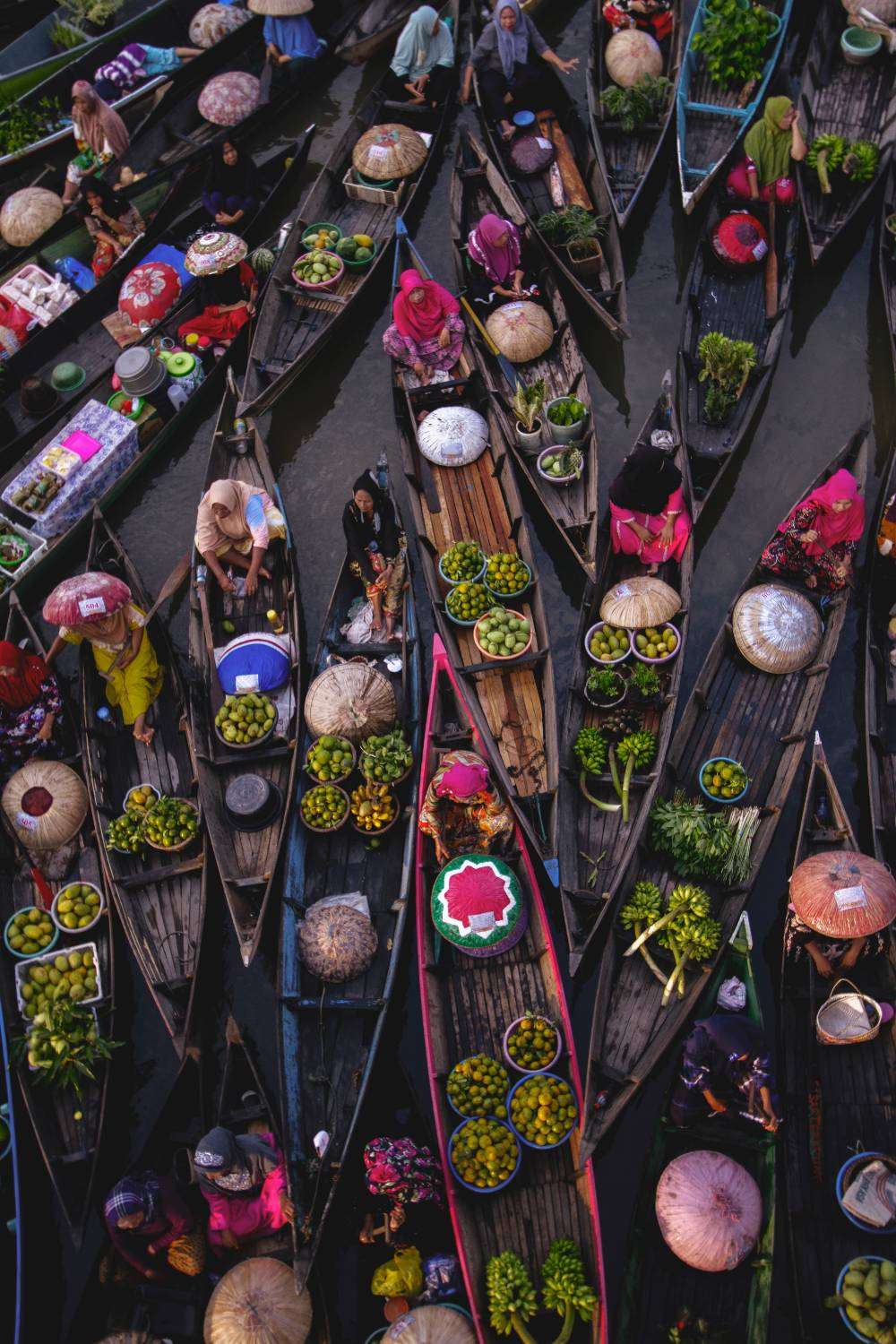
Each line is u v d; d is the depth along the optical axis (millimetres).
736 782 10867
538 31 17047
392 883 10914
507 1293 8695
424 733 11562
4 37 18781
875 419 13938
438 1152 9836
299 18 16578
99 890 10953
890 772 11109
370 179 15812
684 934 9930
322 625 13070
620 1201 9781
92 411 13750
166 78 16938
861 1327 8438
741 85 16219
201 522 12227
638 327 14930
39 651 12172
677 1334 8680
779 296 14219
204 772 11227
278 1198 9289
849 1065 9773
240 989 11062
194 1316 9156
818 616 11711
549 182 15445
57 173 16828
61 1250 9875
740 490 13438
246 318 14500
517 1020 10008
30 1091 9977
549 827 10742
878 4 15984
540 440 13008
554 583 13148
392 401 14625
